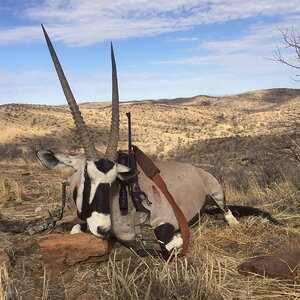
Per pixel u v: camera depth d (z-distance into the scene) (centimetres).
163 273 192
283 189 369
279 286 190
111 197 232
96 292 190
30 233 273
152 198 238
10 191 420
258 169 459
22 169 696
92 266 218
